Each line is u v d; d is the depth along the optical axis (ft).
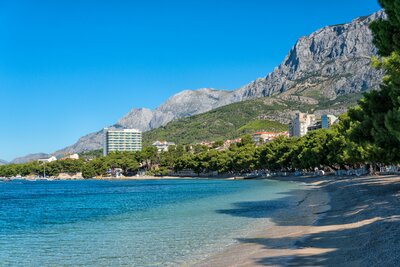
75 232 132.67
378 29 90.53
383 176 327.47
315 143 435.12
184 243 99.19
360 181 288.71
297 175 553.64
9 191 532.73
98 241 111.14
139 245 100.42
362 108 147.95
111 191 453.58
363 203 144.36
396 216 97.66
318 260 64.90
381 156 159.53
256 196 265.34
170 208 206.59
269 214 153.79
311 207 167.53
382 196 156.66
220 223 134.51
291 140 574.97
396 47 85.15
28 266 83.20
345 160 368.07
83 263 83.35
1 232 140.46
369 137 139.33
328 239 83.51
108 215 186.09
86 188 572.10
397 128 98.99
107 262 82.84
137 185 610.24
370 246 69.15
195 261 77.77
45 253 97.19
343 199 180.14
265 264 66.08
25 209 247.29
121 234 122.01
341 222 107.96
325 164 443.32
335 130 390.21
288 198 233.55
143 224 143.84
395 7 77.41
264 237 99.19
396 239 70.18
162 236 112.68
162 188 479.00
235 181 602.03
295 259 67.31
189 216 162.09
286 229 109.29
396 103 101.40
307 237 88.94
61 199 342.44
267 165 611.47
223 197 271.49
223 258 77.25
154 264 77.87
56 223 163.94
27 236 128.67
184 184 581.12
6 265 84.69
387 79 128.16
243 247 87.76
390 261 56.90
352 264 59.57
